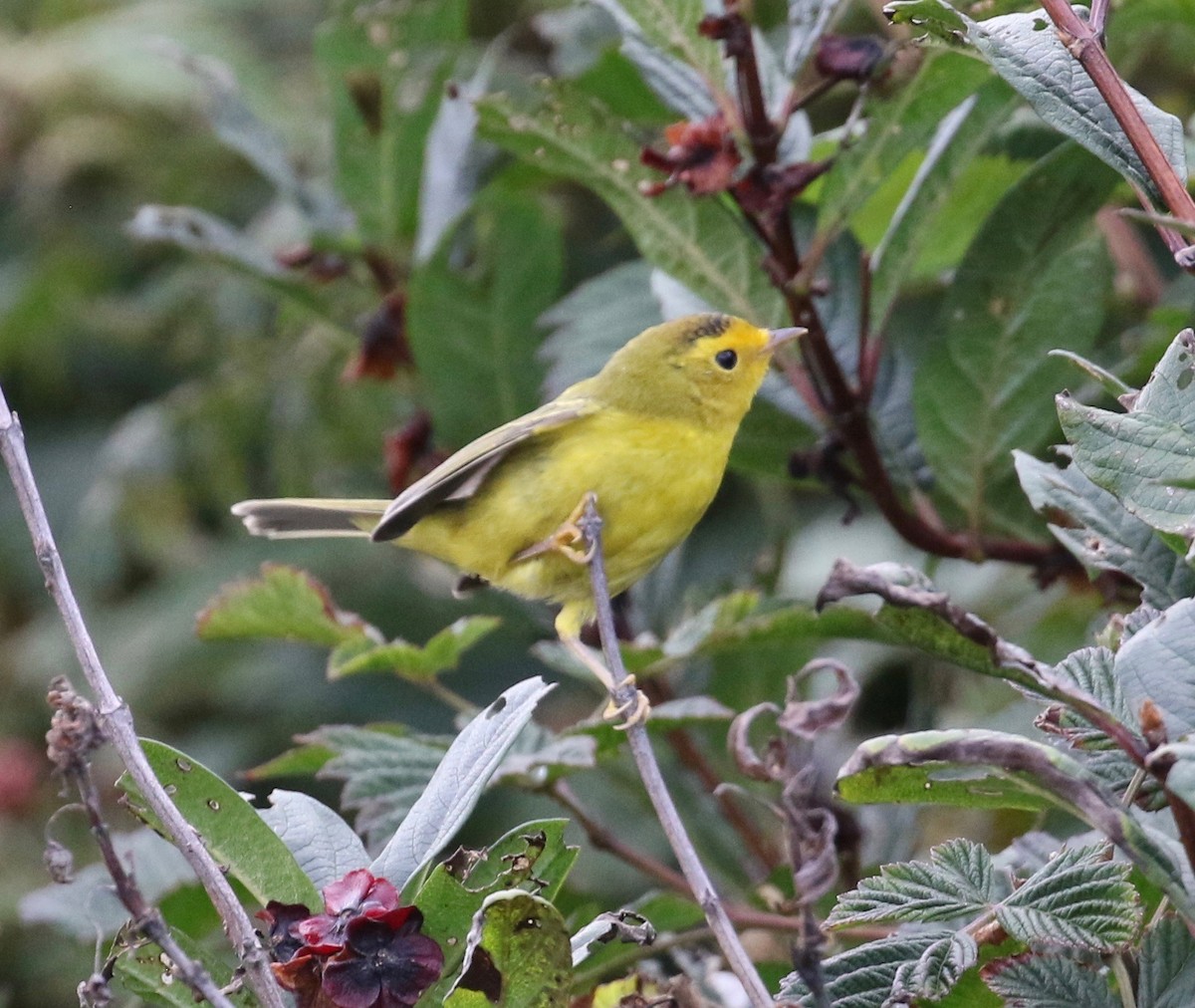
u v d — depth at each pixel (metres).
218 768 13.16
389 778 7.71
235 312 14.40
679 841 4.93
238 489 13.69
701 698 7.87
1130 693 4.58
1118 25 8.41
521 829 5.27
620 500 8.61
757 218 7.88
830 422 8.57
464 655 13.69
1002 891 5.66
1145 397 4.78
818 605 5.18
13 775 13.48
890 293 8.24
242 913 4.72
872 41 7.58
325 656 13.77
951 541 8.47
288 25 16.28
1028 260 8.01
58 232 15.13
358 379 11.08
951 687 10.52
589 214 13.55
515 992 5.04
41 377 15.30
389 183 10.91
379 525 7.82
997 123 7.80
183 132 15.15
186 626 13.38
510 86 11.17
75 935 8.03
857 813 8.91
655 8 7.74
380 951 4.99
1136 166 5.36
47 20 15.98
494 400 10.32
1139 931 5.06
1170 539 4.78
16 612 14.60
